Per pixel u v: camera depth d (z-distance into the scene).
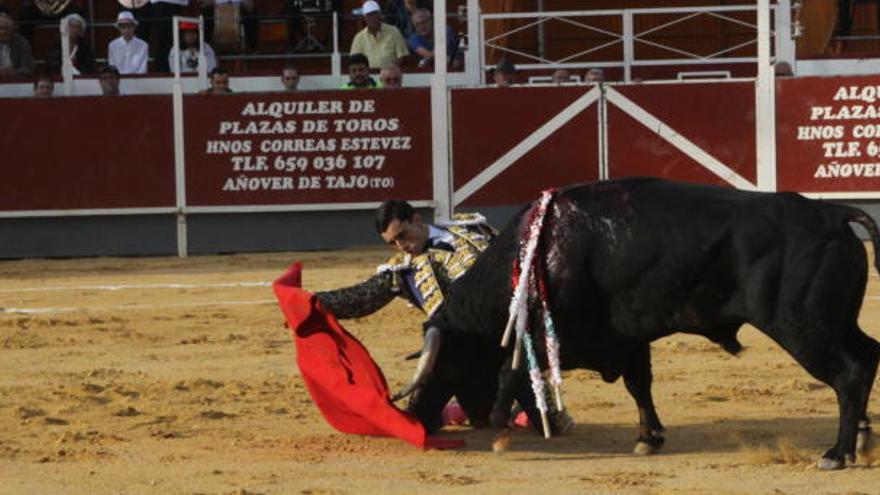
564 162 31.06
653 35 36.19
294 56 35.28
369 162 31.27
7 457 13.85
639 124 30.94
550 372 13.62
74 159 31.50
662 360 19.06
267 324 22.50
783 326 12.44
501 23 36.09
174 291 26.19
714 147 30.84
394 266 14.21
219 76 31.86
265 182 31.41
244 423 15.43
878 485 12.26
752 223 12.48
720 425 15.03
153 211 31.48
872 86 30.47
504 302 13.23
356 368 14.07
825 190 30.73
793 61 33.34
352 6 38.66
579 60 36.28
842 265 12.44
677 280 12.60
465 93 31.09
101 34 39.75
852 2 37.84
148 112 31.39
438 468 13.23
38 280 28.16
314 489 12.45
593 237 12.84
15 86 33.59
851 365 12.53
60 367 19.20
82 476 13.05
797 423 15.08
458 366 13.66
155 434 14.84
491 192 31.17
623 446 14.15
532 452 13.91
